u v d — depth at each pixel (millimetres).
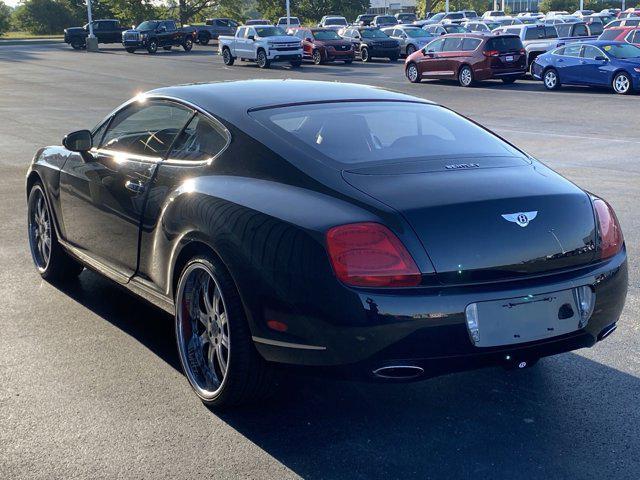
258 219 3490
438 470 3273
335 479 3199
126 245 4586
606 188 9469
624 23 38875
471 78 25812
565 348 3512
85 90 24891
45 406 3834
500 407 3861
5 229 7449
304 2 82500
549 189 3613
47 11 97062
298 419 3738
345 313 3195
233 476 3219
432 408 3855
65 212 5344
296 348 3361
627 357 4516
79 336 4758
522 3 128375
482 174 3678
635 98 21156
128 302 5383
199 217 3766
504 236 3342
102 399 3912
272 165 3715
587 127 15633
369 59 37719
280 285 3357
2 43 67312
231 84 4656
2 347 4574
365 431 3621
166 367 4312
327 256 3236
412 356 3223
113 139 4918
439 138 4082
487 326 3277
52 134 14648
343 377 3328
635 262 6453
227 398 3701
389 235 3240
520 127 15766
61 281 5824
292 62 35562
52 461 3324
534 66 25000
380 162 3699
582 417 3754
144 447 3453
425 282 3230
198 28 59281
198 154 4121
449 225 3293
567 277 3453
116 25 56219
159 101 4629
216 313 3775
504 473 3248
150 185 4312
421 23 56125
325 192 3480
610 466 3309
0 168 10938
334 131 3938
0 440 3502
